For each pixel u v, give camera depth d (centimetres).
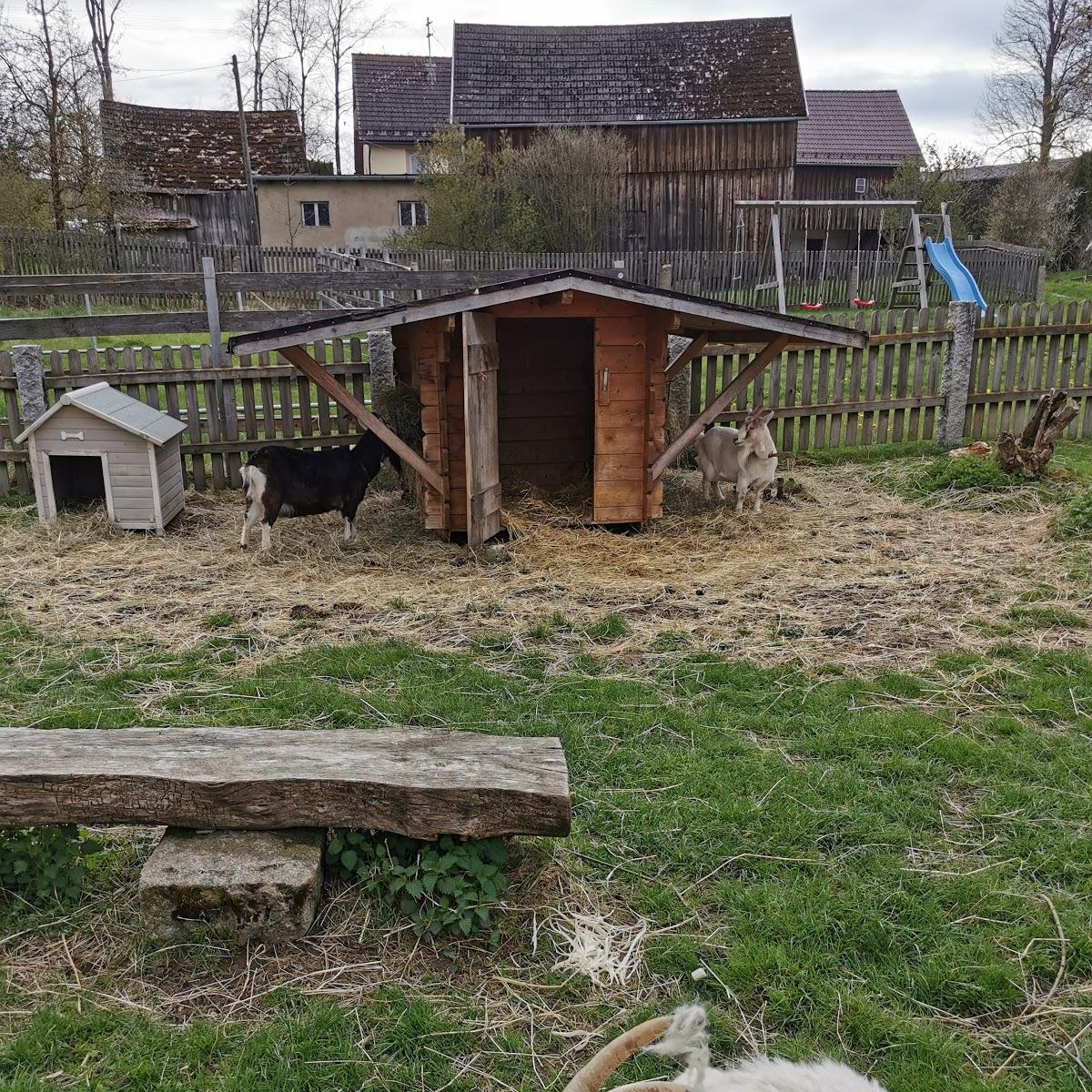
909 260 2370
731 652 520
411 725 440
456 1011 272
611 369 745
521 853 339
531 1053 258
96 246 2242
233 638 545
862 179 3177
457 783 300
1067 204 3089
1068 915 307
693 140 2859
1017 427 1088
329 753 321
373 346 940
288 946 294
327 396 935
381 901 309
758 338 800
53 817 302
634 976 285
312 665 505
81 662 510
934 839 350
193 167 3291
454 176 2567
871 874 330
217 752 321
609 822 361
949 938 298
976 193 3206
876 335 1022
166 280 1226
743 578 643
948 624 554
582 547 723
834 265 2381
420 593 621
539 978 285
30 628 557
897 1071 250
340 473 728
